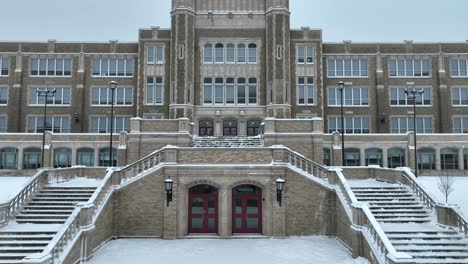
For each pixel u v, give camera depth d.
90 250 18.69
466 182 29.09
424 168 41.81
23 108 49.47
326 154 38.75
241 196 24.25
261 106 47.22
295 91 48.44
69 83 49.94
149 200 23.30
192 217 24.20
